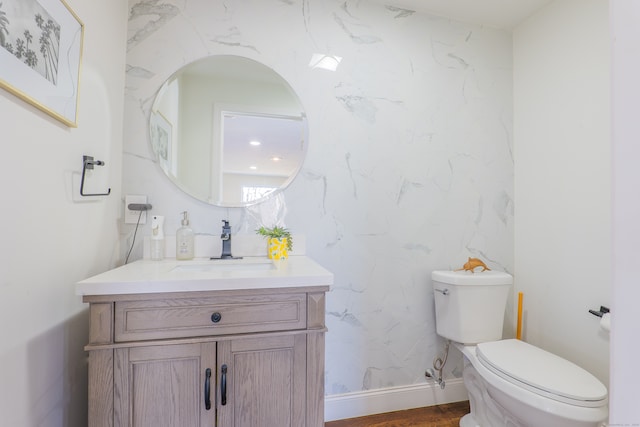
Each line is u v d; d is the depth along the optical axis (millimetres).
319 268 1272
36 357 928
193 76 1581
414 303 1828
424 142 1870
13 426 836
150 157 1524
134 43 1512
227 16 1611
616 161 364
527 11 1871
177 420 1002
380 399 1747
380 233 1791
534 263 1864
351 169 1756
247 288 1051
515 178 1990
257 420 1064
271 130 1658
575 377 1213
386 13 1824
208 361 1025
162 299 1000
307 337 1111
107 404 955
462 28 1949
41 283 944
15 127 826
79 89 1100
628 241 351
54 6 952
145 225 1513
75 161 1107
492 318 1648
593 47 1572
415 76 1863
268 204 1648
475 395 1597
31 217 894
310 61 1708
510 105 1995
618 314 355
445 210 1894
